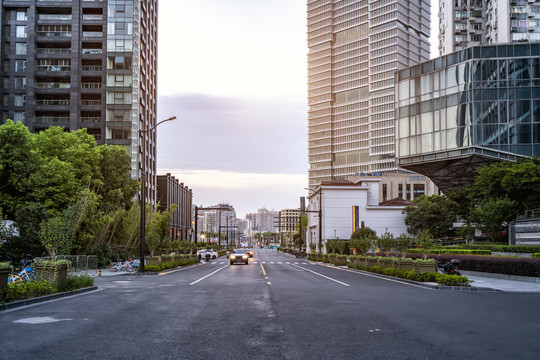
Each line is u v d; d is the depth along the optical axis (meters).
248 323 10.16
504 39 88.25
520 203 43.97
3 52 77.50
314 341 8.23
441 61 63.12
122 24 79.81
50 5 78.88
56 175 35.69
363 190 86.31
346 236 85.12
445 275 20.64
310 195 103.62
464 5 108.88
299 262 57.91
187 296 16.00
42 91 77.50
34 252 30.69
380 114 197.50
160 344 7.93
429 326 9.85
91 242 38.59
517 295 17.09
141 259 31.83
